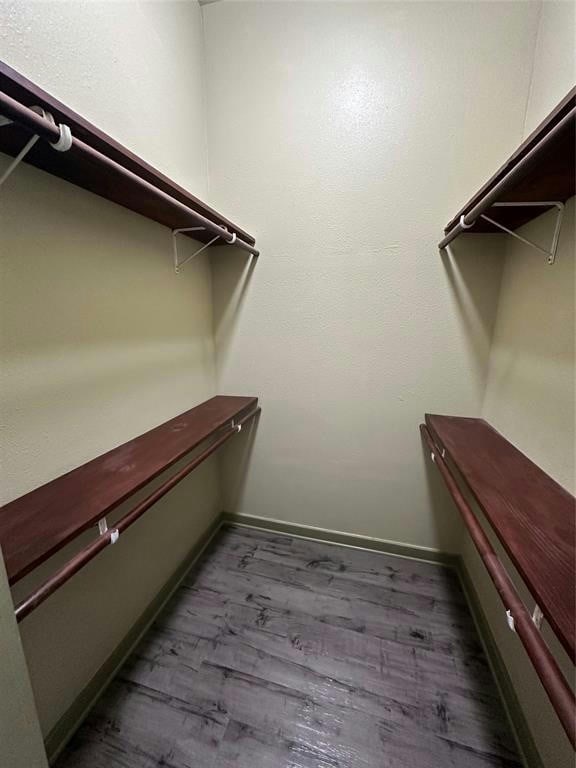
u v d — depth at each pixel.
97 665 1.09
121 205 1.09
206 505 1.87
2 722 0.50
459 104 1.29
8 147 0.70
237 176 1.58
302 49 1.38
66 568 0.68
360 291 1.55
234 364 1.82
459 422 1.48
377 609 1.42
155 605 1.40
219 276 1.73
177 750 0.95
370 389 1.65
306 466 1.84
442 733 0.99
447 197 1.37
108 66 1.00
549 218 1.04
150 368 1.30
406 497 1.72
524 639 0.57
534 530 0.74
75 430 0.97
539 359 1.05
